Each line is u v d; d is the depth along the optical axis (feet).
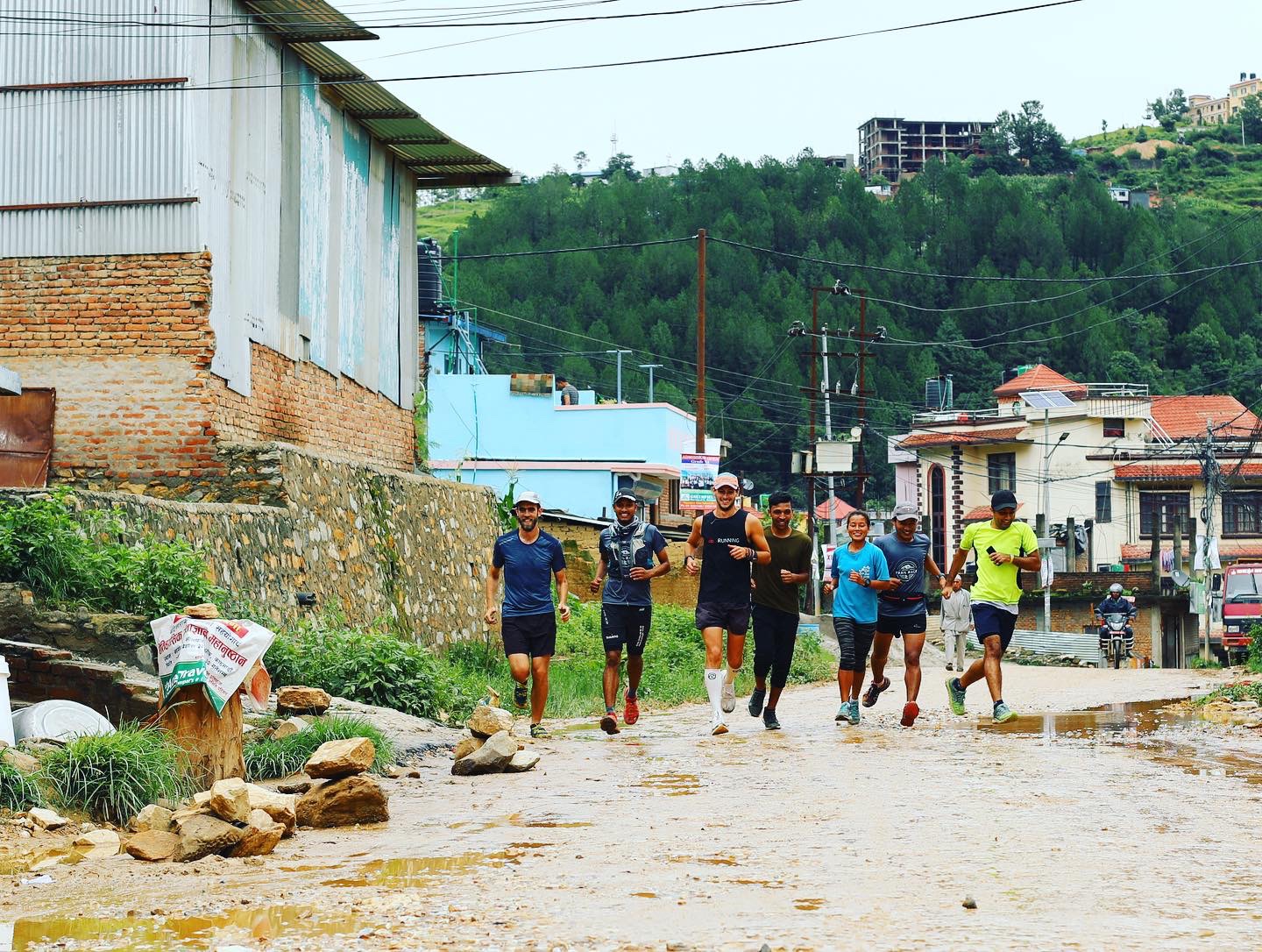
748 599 50.19
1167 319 350.02
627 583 50.90
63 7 62.39
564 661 84.17
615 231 362.74
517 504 49.67
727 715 62.95
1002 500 50.42
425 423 93.30
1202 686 75.51
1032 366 299.99
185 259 61.46
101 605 44.98
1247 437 234.79
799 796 33.14
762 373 314.55
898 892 21.83
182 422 61.52
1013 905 20.81
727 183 374.63
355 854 27.20
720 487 49.44
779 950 18.17
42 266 62.28
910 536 52.03
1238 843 26.08
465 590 85.66
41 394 62.18
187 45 61.21
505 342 226.38
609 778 37.88
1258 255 357.00
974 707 62.69
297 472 63.93
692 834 28.04
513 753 40.09
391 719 47.75
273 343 69.26
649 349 317.63
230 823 27.81
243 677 33.73
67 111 62.23
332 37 68.80
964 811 30.22
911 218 376.27
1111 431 242.78
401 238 90.22
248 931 20.38
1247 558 236.02
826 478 197.16
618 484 164.25
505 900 21.89
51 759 31.81
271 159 69.31
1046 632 186.91
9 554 43.55
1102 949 17.98
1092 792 32.99
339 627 62.23
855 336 192.95
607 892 22.39
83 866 26.37
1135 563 234.58
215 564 54.70
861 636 52.24
